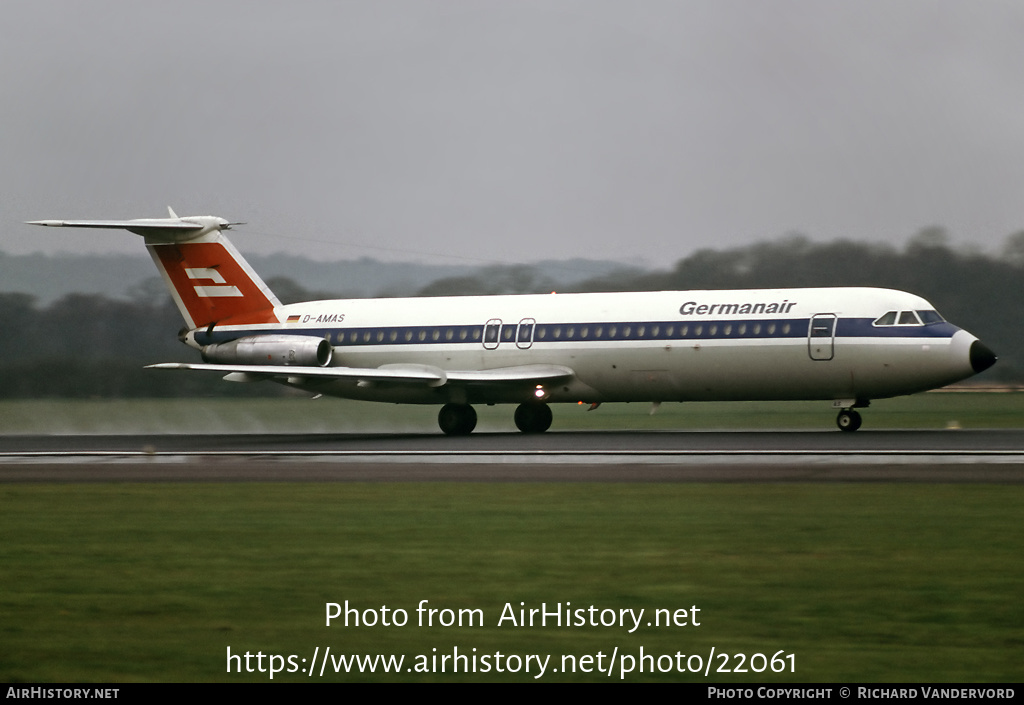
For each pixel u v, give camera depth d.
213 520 53.81
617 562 42.00
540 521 51.53
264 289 124.88
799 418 133.50
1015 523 49.00
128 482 71.56
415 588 38.41
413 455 87.62
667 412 158.50
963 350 99.00
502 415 151.25
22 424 145.38
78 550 46.38
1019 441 88.62
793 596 36.59
